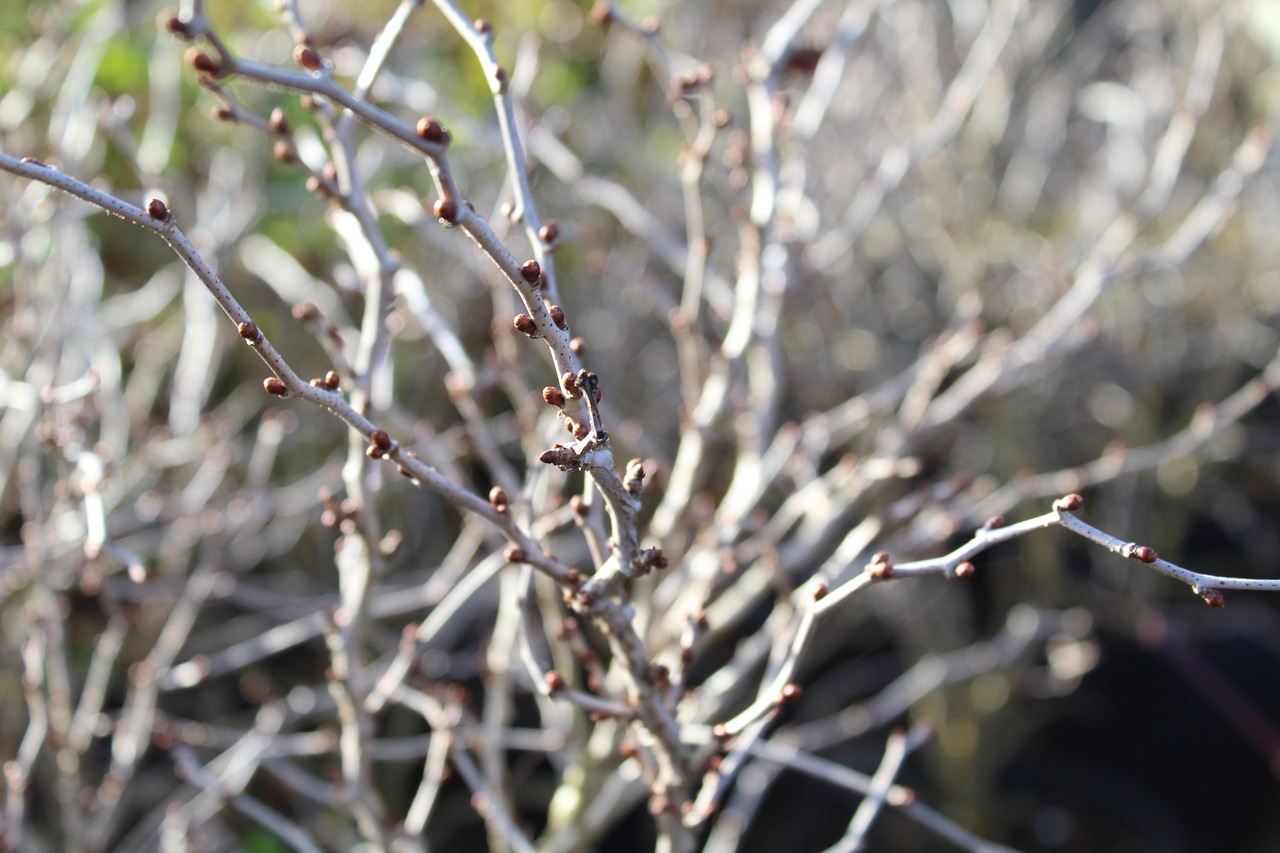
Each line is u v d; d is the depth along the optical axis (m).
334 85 0.92
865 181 2.70
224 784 1.74
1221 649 3.81
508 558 1.01
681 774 1.17
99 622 2.56
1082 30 4.30
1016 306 3.28
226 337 2.78
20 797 1.63
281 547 2.74
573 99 3.55
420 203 1.96
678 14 3.62
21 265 1.75
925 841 3.38
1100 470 2.11
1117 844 3.57
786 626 1.66
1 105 2.35
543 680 1.22
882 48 3.32
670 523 1.72
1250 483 3.92
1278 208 3.60
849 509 2.10
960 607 3.43
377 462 1.34
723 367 1.71
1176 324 3.67
